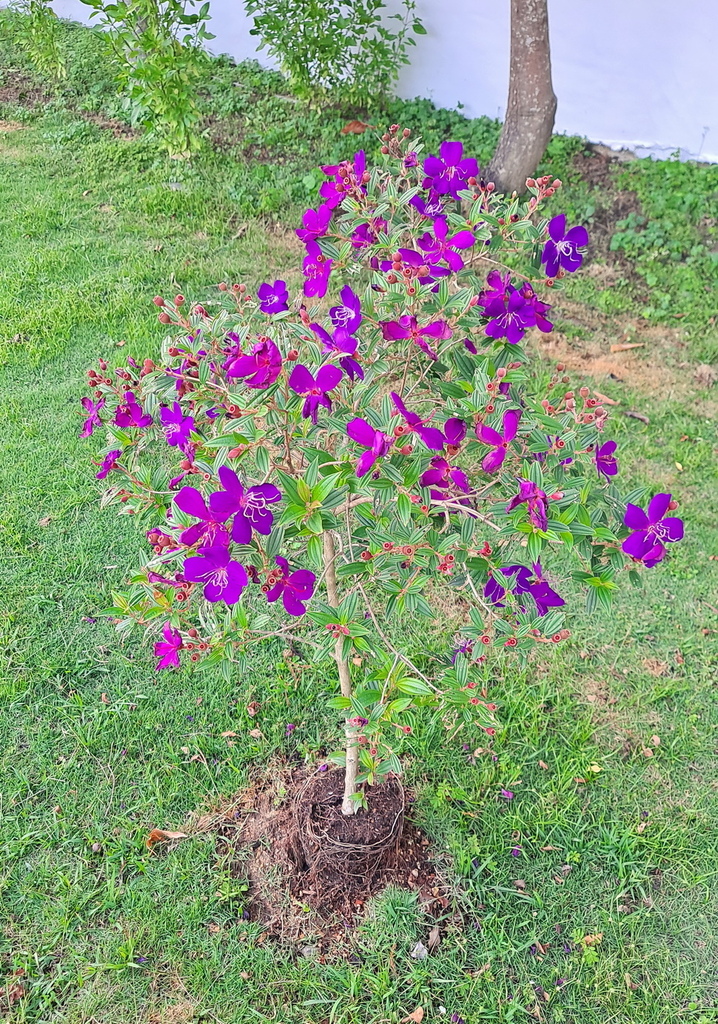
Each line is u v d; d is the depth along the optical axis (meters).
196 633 0.92
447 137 3.07
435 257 0.93
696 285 2.50
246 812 1.29
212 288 2.40
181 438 0.86
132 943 1.13
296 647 1.53
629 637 1.60
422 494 0.85
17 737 1.38
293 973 1.12
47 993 1.09
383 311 0.93
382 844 1.15
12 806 1.29
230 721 1.41
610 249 2.64
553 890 1.22
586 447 0.91
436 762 1.36
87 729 1.38
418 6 3.08
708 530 1.80
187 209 2.76
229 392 0.84
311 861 1.17
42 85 3.46
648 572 1.73
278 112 3.21
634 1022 1.10
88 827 1.27
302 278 2.43
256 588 1.62
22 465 1.84
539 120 2.52
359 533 0.91
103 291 2.39
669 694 1.49
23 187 2.87
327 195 1.01
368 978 1.11
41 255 2.52
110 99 3.38
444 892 1.21
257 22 2.99
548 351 2.27
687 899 1.22
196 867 1.22
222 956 1.13
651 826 1.30
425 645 1.52
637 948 1.17
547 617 0.91
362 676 1.47
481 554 0.90
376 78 3.10
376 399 1.05
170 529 0.83
